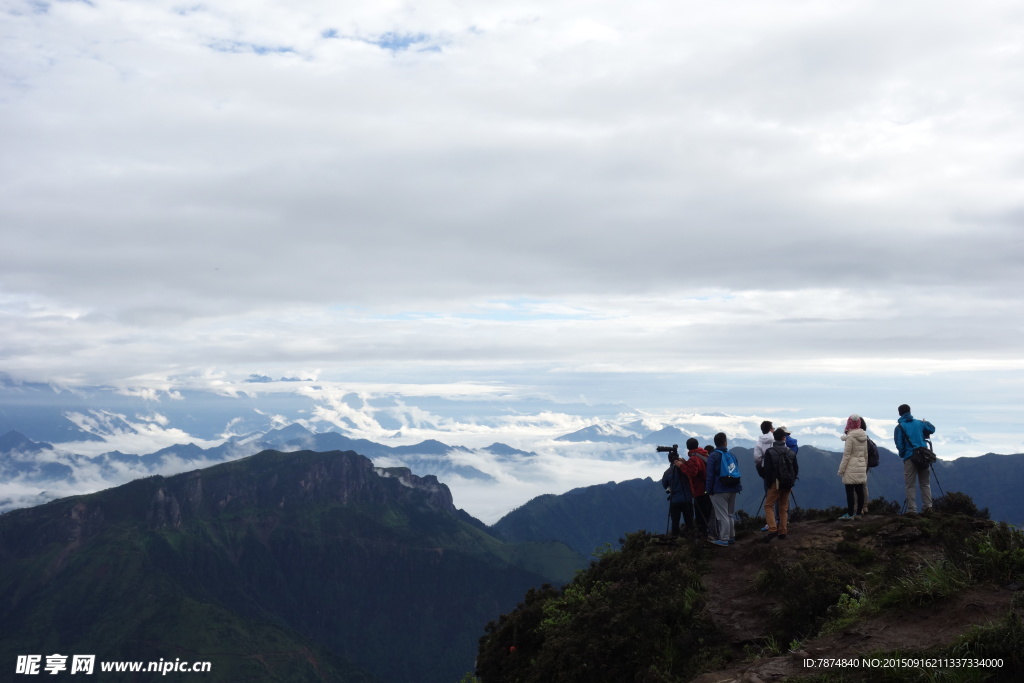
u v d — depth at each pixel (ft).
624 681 49.49
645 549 64.75
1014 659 32.19
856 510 64.90
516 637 64.44
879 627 39.34
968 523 55.06
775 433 62.95
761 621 49.26
